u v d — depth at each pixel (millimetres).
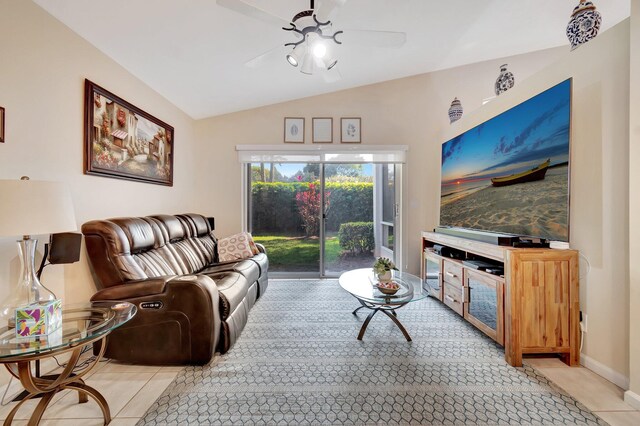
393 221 4188
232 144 4090
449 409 1448
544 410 1436
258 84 3385
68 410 1438
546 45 3518
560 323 1839
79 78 2090
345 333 2334
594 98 1713
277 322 2561
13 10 1621
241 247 3414
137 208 2811
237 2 1575
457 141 3174
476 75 3918
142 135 2855
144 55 2480
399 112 4039
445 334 2299
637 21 1423
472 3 2502
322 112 4070
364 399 1525
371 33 1898
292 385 1646
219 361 1908
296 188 4215
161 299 1814
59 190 1410
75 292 2043
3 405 1486
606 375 1679
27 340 1212
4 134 1586
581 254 1803
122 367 1832
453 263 2600
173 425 1346
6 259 1588
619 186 1595
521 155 2182
